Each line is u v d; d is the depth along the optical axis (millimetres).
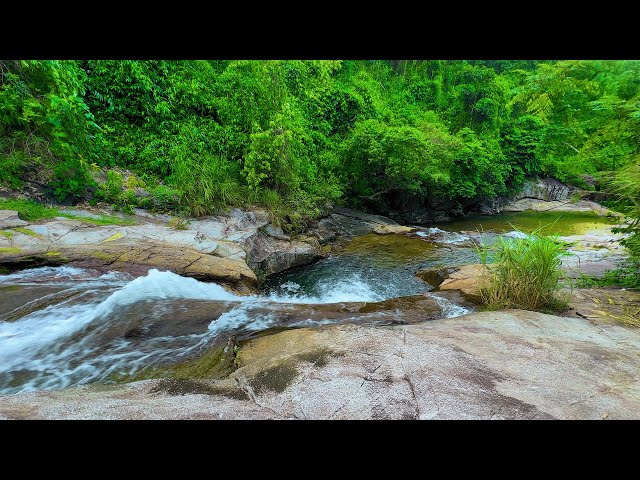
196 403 1770
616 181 4082
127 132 7961
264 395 1867
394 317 3715
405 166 13508
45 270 4176
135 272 4480
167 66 8570
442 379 1989
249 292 4973
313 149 12805
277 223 8164
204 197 7238
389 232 10398
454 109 22359
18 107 5660
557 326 3059
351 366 2146
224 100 9125
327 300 5934
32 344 2852
